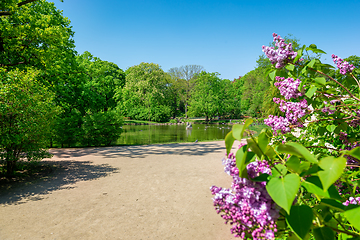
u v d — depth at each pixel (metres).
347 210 0.91
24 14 10.91
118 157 10.04
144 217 4.05
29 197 5.09
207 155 10.45
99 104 20.45
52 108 7.29
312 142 2.87
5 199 4.97
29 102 6.37
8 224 3.81
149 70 50.06
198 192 5.31
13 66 11.20
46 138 7.31
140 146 14.30
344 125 2.00
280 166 1.09
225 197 1.17
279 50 1.67
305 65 1.69
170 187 5.70
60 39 11.62
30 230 3.61
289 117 1.60
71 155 10.67
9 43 10.45
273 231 1.03
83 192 5.39
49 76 13.66
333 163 0.81
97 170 7.56
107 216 4.10
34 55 11.30
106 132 15.16
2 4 9.60
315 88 1.57
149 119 52.69
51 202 4.79
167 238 3.35
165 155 10.55
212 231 3.54
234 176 1.13
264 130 1.09
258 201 1.07
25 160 8.32
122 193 5.30
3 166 7.48
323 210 1.17
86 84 20.78
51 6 14.80
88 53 22.64
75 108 18.16
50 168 7.82
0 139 5.94
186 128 33.72
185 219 3.95
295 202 1.08
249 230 1.10
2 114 5.83
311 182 0.99
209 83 54.25
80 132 14.39
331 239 1.04
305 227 0.91
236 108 55.06
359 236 1.01
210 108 51.56
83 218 4.03
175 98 63.44
